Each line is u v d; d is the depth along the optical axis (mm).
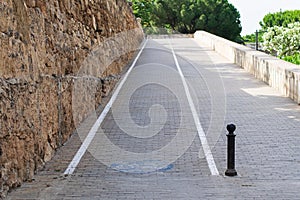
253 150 9914
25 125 7863
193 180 8023
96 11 15594
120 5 23547
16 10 7750
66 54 10945
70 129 11070
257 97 16250
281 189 7461
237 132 11516
